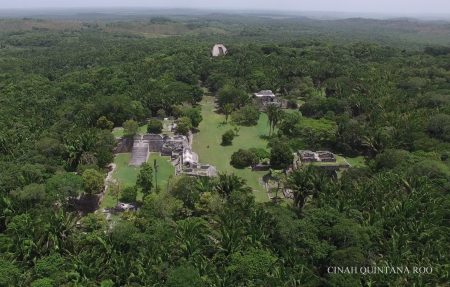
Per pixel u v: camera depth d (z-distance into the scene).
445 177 80.94
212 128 134.25
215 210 72.56
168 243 61.28
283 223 63.75
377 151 106.44
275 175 96.38
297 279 54.59
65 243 62.59
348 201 70.19
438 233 63.16
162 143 110.88
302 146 111.06
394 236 61.66
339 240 61.03
